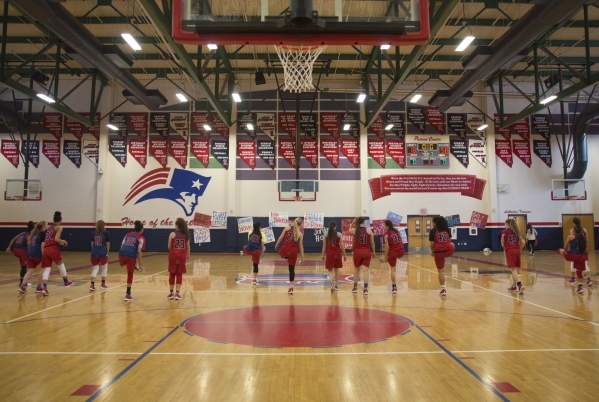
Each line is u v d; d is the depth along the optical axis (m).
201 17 5.79
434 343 4.80
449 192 21.11
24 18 15.34
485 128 21.20
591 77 12.90
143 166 20.88
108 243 9.27
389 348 4.60
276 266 14.88
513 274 8.63
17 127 20.25
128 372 3.81
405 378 3.66
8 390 3.36
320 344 4.76
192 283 10.29
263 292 8.84
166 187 20.86
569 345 4.71
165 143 21.02
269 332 5.33
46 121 20.91
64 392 3.32
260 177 20.97
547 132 21.38
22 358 4.23
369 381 3.59
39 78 18.30
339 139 21.12
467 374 3.76
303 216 20.86
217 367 3.96
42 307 7.05
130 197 20.75
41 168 20.78
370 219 20.95
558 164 21.31
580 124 20.03
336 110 21.23
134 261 7.76
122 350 4.52
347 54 18.44
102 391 3.35
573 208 21.16
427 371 3.85
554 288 9.30
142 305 7.27
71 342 4.84
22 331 5.38
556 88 20.66
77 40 12.45
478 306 7.17
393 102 21.39
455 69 20.06
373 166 21.17
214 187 20.92
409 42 5.86
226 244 20.69
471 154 21.25
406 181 21.08
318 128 21.17
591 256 18.02
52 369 3.89
